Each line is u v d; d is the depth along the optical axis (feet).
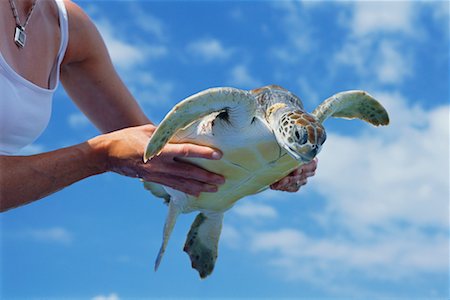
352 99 4.83
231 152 4.33
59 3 4.46
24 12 4.15
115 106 4.86
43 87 4.22
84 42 4.61
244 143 4.32
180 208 4.92
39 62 4.19
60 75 4.78
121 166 4.09
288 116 4.32
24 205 3.99
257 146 4.35
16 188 3.87
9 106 3.89
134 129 4.08
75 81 4.80
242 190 4.71
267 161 4.44
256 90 4.75
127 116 4.90
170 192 4.84
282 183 4.78
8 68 3.86
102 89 4.81
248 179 4.57
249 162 4.41
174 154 4.05
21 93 3.95
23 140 4.10
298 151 4.24
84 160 4.00
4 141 4.00
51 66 4.33
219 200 4.80
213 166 4.36
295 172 4.78
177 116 3.93
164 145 3.99
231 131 4.29
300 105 4.77
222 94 4.03
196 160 4.31
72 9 4.56
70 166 3.98
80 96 4.87
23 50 4.08
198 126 4.39
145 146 3.98
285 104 4.53
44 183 3.95
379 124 5.07
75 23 4.54
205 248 5.18
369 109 4.97
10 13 4.02
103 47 4.79
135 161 4.05
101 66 4.77
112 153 4.03
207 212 5.04
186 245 5.20
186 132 4.43
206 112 4.10
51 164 3.93
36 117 4.07
